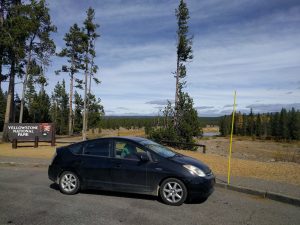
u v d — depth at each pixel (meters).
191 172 7.54
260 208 7.55
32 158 15.34
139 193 7.89
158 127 26.75
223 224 6.22
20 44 26.12
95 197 8.20
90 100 50.16
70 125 47.03
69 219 6.28
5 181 10.16
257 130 117.00
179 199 7.52
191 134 25.22
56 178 8.70
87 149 8.63
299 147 60.41
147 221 6.25
